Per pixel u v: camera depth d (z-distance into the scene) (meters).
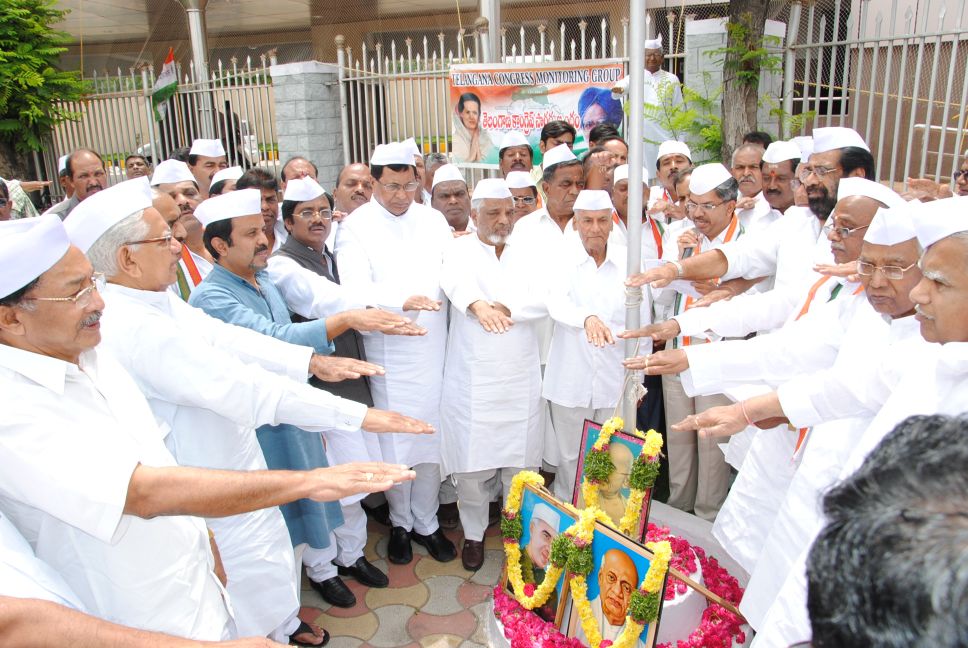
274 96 8.77
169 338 2.15
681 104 6.74
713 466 3.71
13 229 1.57
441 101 7.59
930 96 5.57
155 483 1.61
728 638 2.59
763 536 2.80
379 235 3.65
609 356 3.61
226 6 13.34
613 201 4.29
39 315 1.56
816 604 0.75
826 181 3.07
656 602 2.32
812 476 2.27
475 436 3.46
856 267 2.40
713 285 3.47
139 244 2.16
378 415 2.26
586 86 6.22
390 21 13.90
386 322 2.82
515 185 3.98
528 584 2.87
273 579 2.59
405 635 3.10
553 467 4.10
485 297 3.52
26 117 10.14
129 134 10.64
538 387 3.60
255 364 2.44
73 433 1.58
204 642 1.43
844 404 2.09
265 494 1.71
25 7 10.02
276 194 3.90
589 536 2.54
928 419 0.82
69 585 1.70
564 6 10.57
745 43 5.99
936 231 1.64
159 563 1.77
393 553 3.66
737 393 3.13
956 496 0.71
